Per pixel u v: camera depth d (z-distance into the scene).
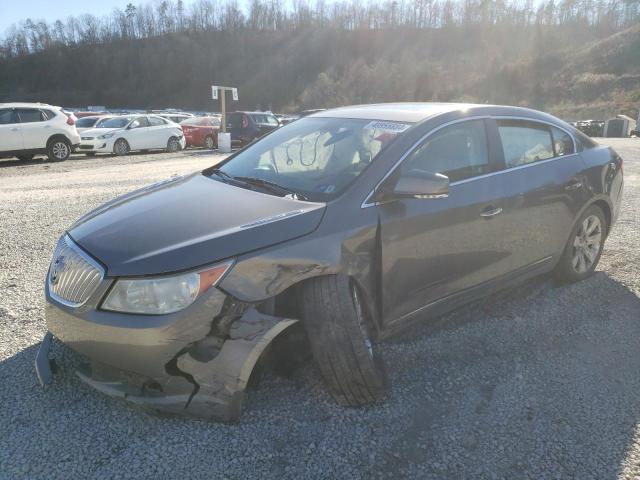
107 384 2.66
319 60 115.69
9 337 3.54
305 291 2.74
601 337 3.67
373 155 3.21
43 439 2.58
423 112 3.62
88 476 2.36
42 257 5.31
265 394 2.95
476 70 95.44
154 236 2.68
